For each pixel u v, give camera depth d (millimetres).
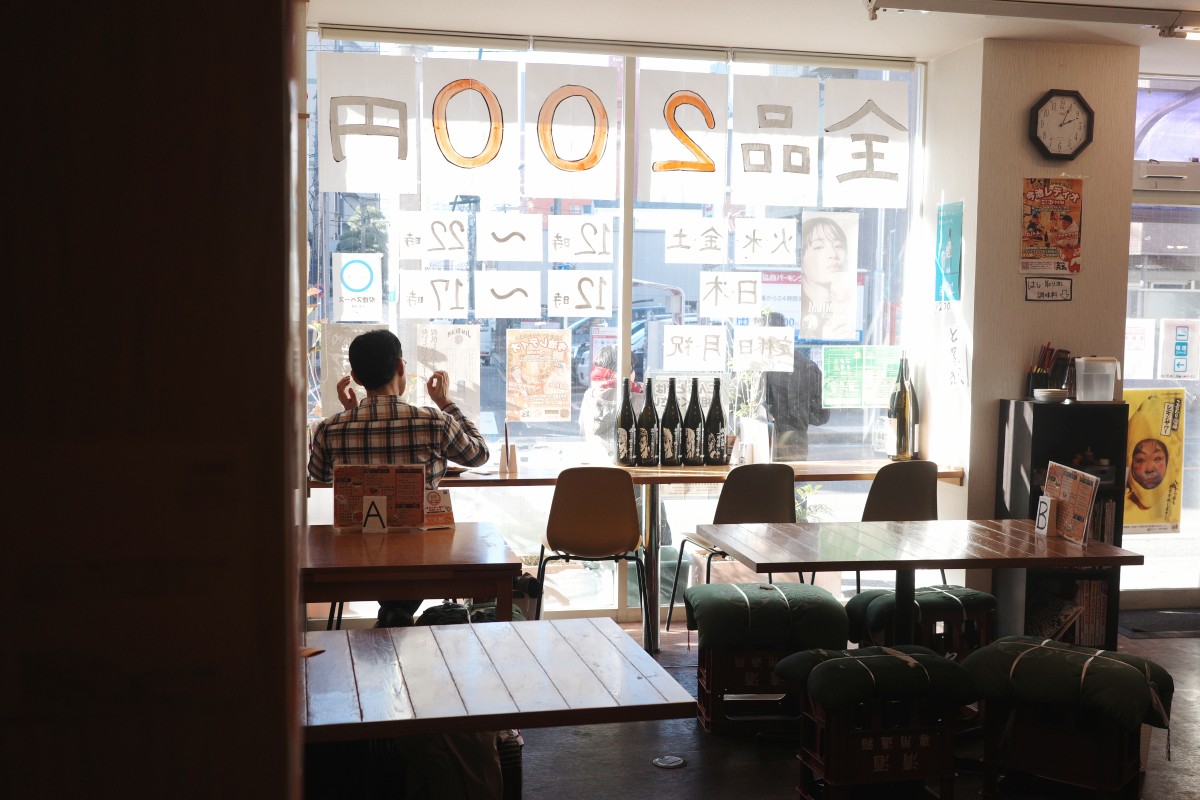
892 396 5484
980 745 3740
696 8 4500
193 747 272
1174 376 5664
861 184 5383
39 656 267
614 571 5328
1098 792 3094
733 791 3318
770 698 4008
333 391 4957
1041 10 4359
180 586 269
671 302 5266
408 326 5027
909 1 4238
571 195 5117
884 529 3877
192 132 264
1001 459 5023
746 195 5277
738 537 3703
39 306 261
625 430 5109
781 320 5375
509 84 5016
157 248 264
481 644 2281
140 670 270
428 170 4980
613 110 5129
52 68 259
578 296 5168
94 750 271
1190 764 3568
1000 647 3275
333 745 2336
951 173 5199
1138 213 5598
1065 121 4996
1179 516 5723
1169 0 4301
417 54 4938
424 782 2281
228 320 267
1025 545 3564
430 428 3555
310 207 4902
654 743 3730
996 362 5035
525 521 5227
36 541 264
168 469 267
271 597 272
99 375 264
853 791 3326
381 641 2301
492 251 5066
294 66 279
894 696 3059
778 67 5277
